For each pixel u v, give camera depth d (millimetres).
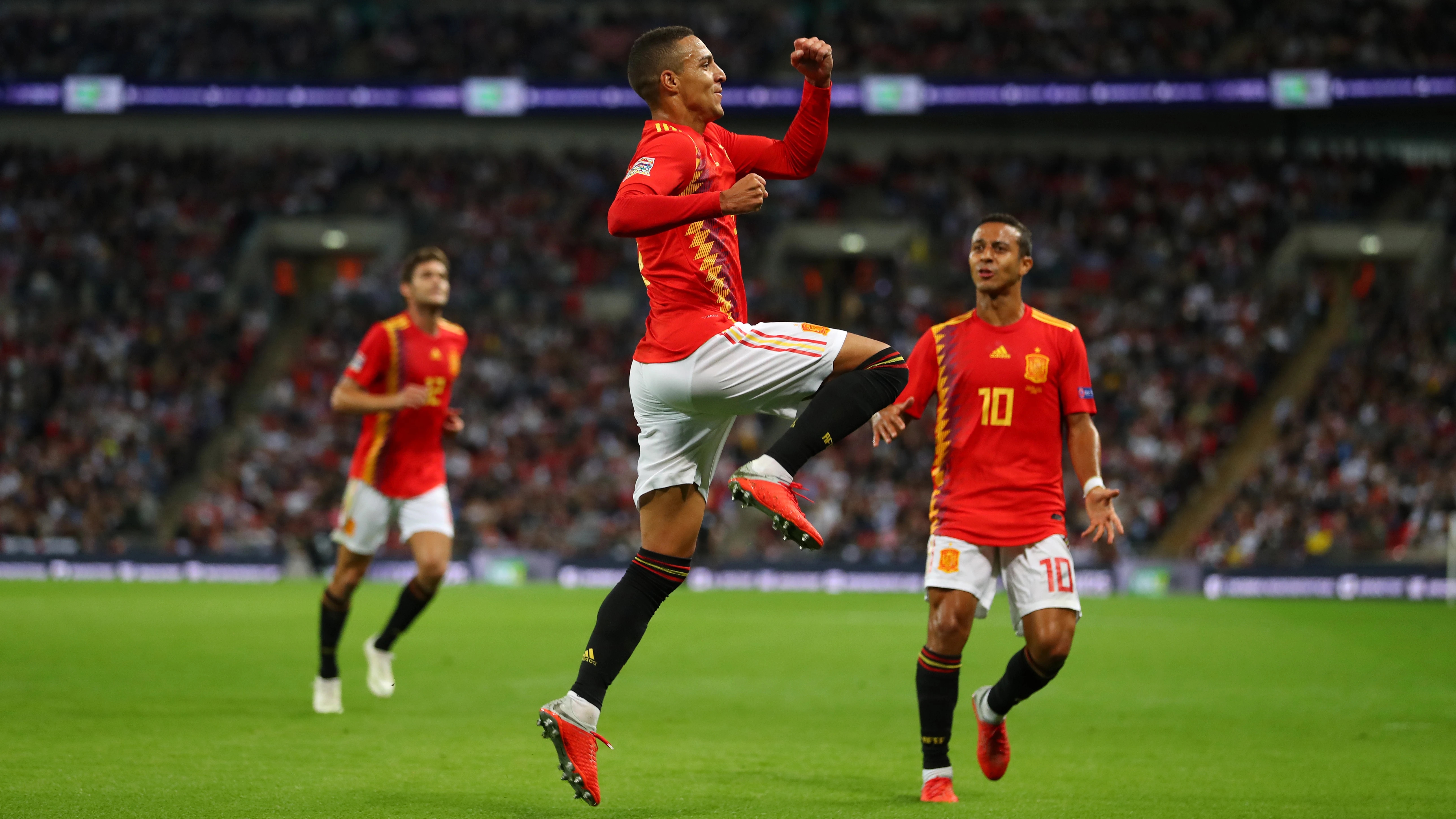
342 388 18938
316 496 64250
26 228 78250
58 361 70375
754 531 63500
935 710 12609
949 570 12773
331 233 78875
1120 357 67750
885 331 72125
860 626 37250
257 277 78250
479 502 63875
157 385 70500
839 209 80562
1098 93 72562
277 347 76062
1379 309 68188
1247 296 70500
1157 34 79312
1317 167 77938
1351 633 35469
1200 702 21312
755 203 9766
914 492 62562
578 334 72625
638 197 9969
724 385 10469
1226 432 64375
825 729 17938
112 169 81500
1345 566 53250
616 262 77688
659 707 20391
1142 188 78938
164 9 83625
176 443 67500
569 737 10703
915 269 76562
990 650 29875
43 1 83438
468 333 73312
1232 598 52750
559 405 69125
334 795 12336
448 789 12750
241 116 83875
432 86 76312
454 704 20000
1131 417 64875
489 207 80688
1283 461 60781
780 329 10586
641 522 11258
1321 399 63188
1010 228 12938
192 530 62406
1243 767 14930
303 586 52906
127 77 77000
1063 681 24391
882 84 74125
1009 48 80000
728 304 10828
